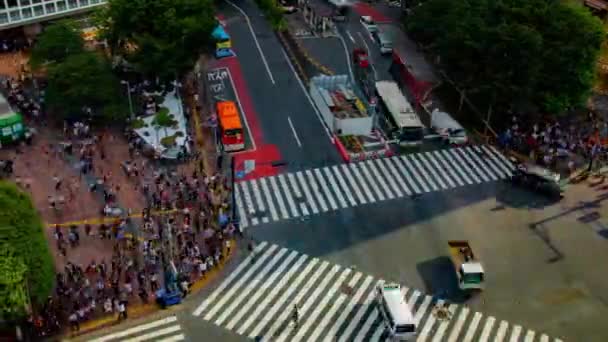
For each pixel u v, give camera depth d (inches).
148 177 3161.9
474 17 3612.2
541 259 2800.2
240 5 4909.0
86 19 4160.9
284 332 2436.0
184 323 2464.3
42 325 2400.3
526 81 3412.9
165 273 2635.3
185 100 3752.5
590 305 2596.0
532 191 3179.1
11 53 4060.0
